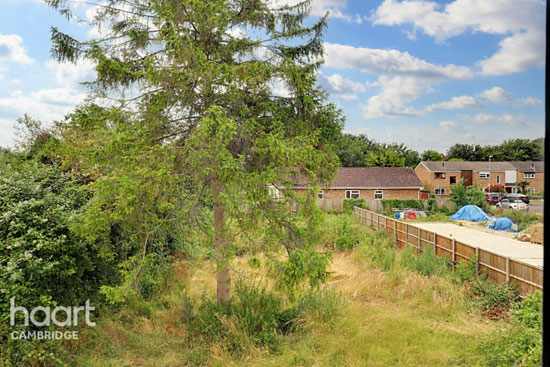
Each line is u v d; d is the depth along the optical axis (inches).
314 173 308.5
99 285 348.2
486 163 2144.4
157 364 275.6
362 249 610.5
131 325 337.4
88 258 310.5
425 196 1715.1
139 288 347.3
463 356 278.1
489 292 386.3
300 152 287.1
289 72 300.2
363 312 363.6
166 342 308.7
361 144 2400.3
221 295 346.0
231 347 295.6
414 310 372.5
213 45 314.2
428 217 1180.5
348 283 466.9
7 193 284.2
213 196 315.0
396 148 2618.1
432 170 2021.4
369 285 440.8
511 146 2578.7
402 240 722.8
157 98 289.6
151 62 278.1
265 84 314.0
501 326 295.9
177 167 295.7
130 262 312.5
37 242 258.7
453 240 522.9
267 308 331.9
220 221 330.6
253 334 307.6
